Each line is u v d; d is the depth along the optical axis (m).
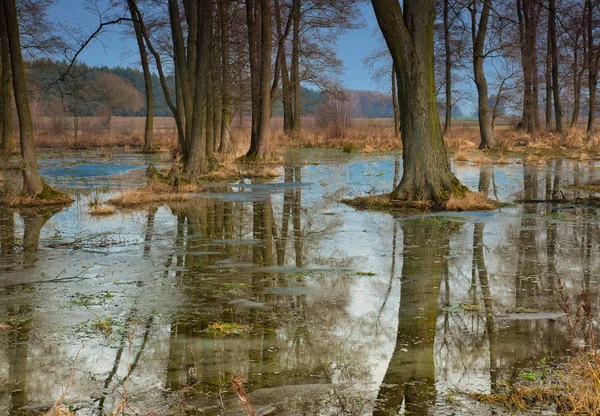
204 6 21.69
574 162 28.89
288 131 49.41
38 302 7.45
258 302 7.44
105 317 6.86
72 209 15.49
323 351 5.84
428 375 5.25
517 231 11.82
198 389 5.01
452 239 11.14
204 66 22.12
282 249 10.50
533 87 45.03
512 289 7.88
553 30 42.41
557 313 6.86
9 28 16.02
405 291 7.88
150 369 5.42
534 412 4.50
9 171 25.89
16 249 10.57
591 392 4.48
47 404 4.77
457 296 7.62
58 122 54.31
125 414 4.56
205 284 8.24
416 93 15.27
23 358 5.71
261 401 4.78
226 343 6.07
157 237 11.63
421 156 15.34
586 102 45.72
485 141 38.09
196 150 22.73
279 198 17.52
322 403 4.72
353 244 10.85
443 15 42.81
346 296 7.68
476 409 4.58
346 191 19.03
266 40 29.56
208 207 15.75
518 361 5.49
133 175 24.94
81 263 9.51
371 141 45.88
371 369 5.39
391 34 15.20
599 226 12.26
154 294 7.77
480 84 37.41
